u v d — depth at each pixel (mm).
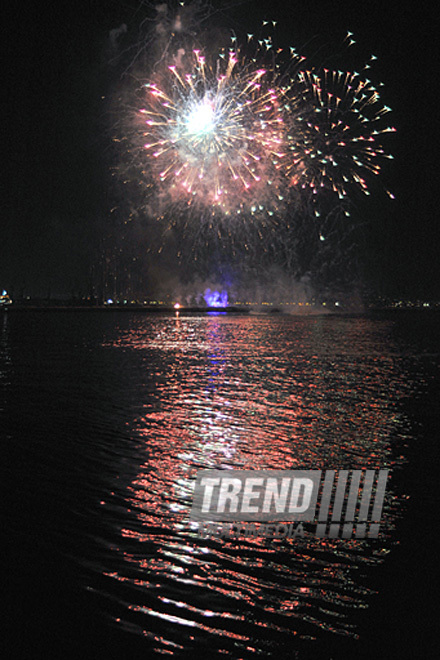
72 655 5699
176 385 22203
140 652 5766
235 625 6230
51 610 6410
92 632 6055
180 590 6875
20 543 7949
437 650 5875
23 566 7324
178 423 15539
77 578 7074
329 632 6141
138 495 9938
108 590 6832
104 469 11320
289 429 15023
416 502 9875
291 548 8070
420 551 8023
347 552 7969
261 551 7949
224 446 13188
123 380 23359
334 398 19656
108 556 7652
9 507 9234
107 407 17562
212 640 5980
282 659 5719
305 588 7000
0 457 12008
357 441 13758
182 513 9203
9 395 19516
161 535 8352
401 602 6719
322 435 14375
